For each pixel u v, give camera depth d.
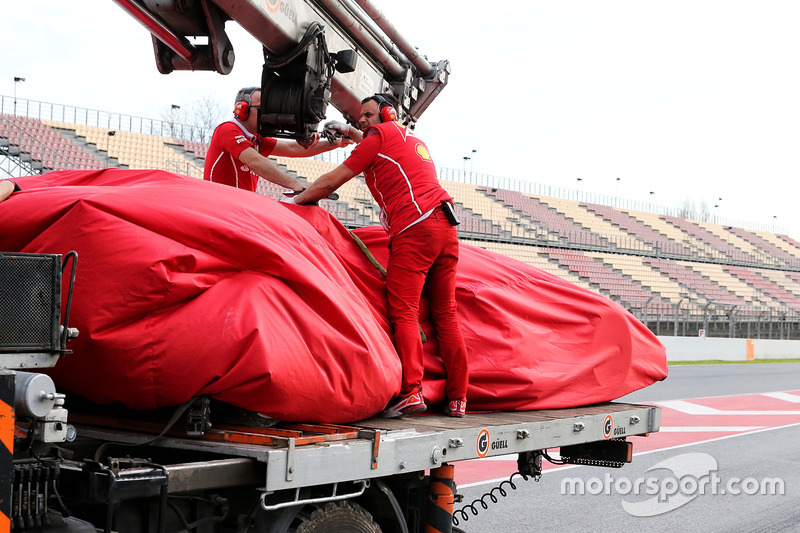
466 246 5.47
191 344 3.06
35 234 3.19
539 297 5.23
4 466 2.09
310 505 3.20
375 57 5.15
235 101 4.62
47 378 2.25
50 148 20.97
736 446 10.60
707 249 45.81
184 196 3.38
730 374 21.78
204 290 3.18
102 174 3.72
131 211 3.18
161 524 2.51
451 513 3.92
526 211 39.09
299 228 3.73
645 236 43.41
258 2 3.80
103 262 3.08
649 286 34.12
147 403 3.14
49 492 2.35
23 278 2.30
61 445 3.06
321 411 3.38
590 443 5.48
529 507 7.20
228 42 3.95
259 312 3.15
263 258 3.32
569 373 5.03
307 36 4.23
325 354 3.34
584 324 5.29
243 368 3.05
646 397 15.65
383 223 4.36
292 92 4.34
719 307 32.56
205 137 43.91
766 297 40.00
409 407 3.98
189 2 3.58
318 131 5.13
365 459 3.16
